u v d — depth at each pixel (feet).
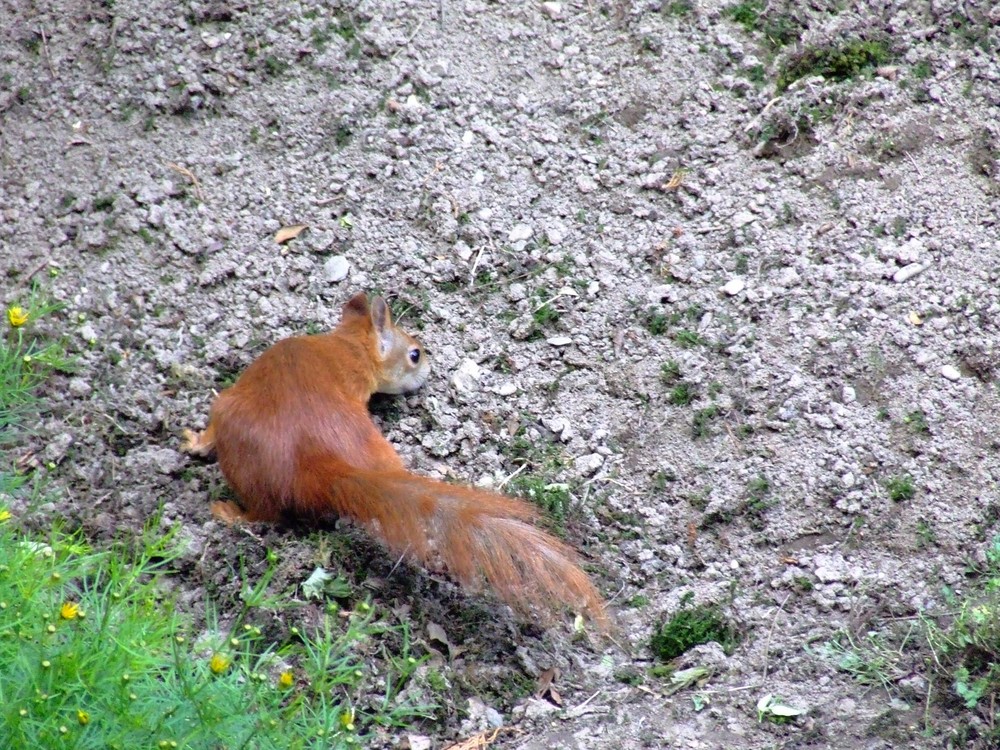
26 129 40.45
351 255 38.70
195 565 30.73
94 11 42.22
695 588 31.89
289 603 29.45
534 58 42.06
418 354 36.01
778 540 32.86
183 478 33.58
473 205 39.27
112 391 35.40
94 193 39.17
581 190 39.58
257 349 36.68
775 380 35.35
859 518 32.89
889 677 28.84
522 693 29.35
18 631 25.81
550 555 28.73
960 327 35.83
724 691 29.14
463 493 29.76
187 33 41.88
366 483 30.09
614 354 36.50
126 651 25.30
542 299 37.55
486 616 30.55
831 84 40.63
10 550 28.40
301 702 26.32
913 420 34.30
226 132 40.55
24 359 34.53
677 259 37.96
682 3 42.47
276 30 42.06
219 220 38.83
